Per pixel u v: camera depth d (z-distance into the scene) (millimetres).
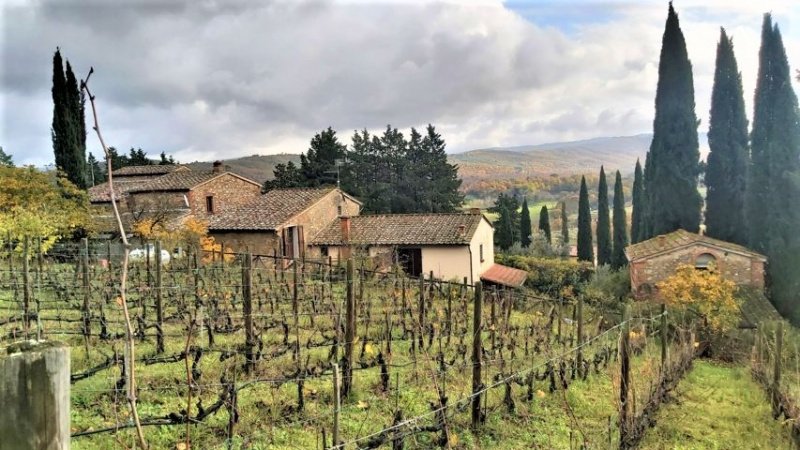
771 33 23422
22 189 18562
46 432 1338
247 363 7938
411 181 50156
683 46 26625
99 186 34812
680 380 11523
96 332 9891
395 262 21703
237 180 30984
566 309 18828
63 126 28109
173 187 28125
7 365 1288
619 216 38312
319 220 27797
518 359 10562
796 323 21812
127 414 6035
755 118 23938
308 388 7547
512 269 29203
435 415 6375
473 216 25703
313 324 11047
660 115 27172
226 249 25344
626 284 24453
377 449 5789
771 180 22906
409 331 11648
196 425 5906
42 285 12031
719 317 16250
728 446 7625
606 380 10227
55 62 28000
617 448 6508
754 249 23781
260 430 6066
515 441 6809
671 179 26750
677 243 21391
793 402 8602
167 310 11914
